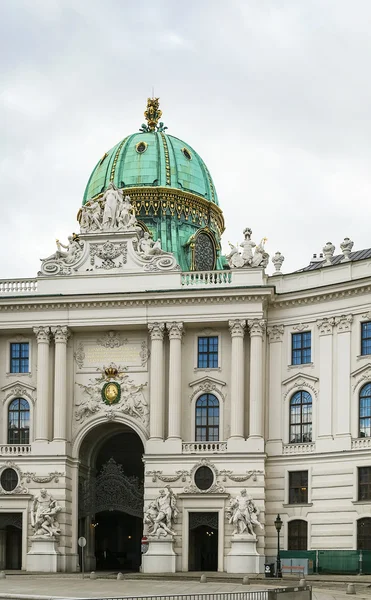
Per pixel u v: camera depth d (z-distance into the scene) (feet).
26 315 270.87
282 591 148.15
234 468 255.29
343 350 255.91
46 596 153.99
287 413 261.65
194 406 265.75
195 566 259.39
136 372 269.03
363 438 247.70
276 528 241.14
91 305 268.62
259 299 261.03
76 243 274.57
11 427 271.90
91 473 280.51
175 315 264.93
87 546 273.13
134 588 193.06
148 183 311.68
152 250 270.87
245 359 263.29
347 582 215.10
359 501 244.63
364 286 251.80
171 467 258.37
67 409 269.23
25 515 261.44
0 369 274.57
